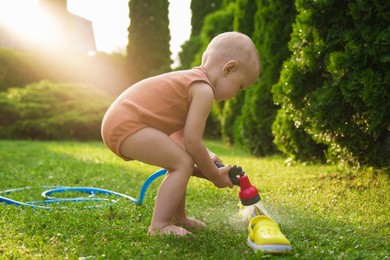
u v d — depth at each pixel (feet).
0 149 28.45
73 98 43.88
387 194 11.73
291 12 20.97
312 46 15.17
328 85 14.29
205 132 40.68
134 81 57.21
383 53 12.80
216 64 8.79
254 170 17.74
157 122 8.57
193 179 15.05
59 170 18.21
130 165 20.04
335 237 8.44
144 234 8.39
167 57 57.67
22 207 11.01
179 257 7.20
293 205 11.03
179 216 9.16
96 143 37.04
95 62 57.98
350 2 13.71
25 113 41.57
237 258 7.11
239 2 26.37
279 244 7.43
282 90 16.46
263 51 22.56
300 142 18.03
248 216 9.14
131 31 56.75
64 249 7.65
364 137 14.32
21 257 7.27
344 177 14.15
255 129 23.72
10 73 53.88
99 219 9.73
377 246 8.03
